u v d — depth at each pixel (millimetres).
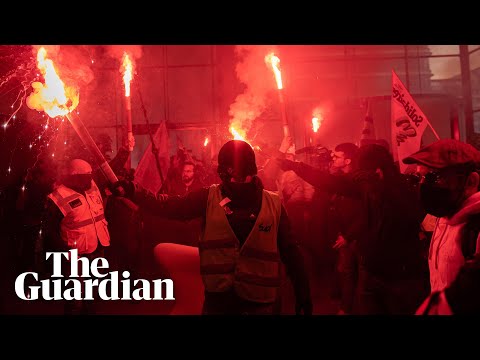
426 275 3650
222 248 3098
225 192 3170
